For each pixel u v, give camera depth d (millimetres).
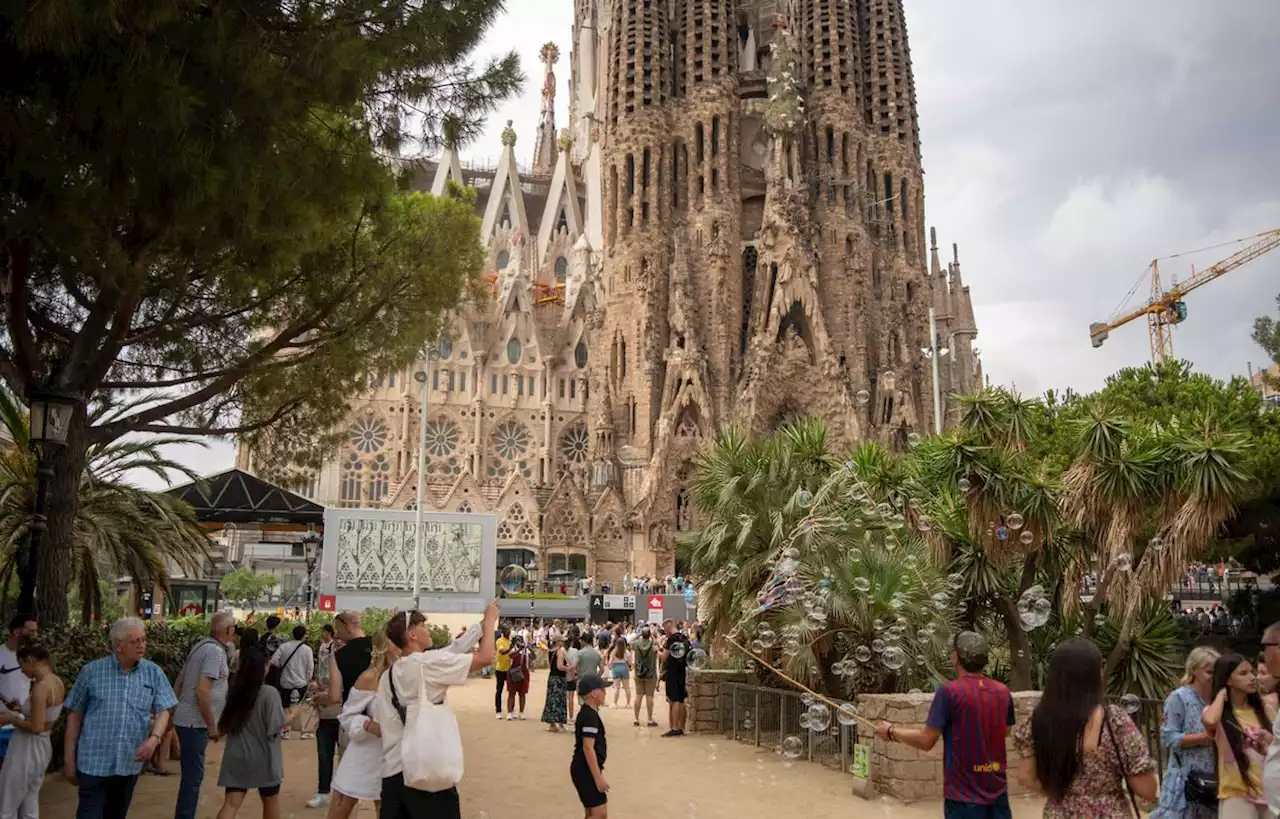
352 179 16984
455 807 9289
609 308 111750
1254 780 8547
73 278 19656
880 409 109312
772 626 22344
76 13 11312
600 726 12008
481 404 111625
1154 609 22000
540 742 23047
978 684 8469
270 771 11750
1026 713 17234
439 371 112062
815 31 121875
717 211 111375
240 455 54938
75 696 10516
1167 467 21250
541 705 32406
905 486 26172
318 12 15180
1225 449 20453
